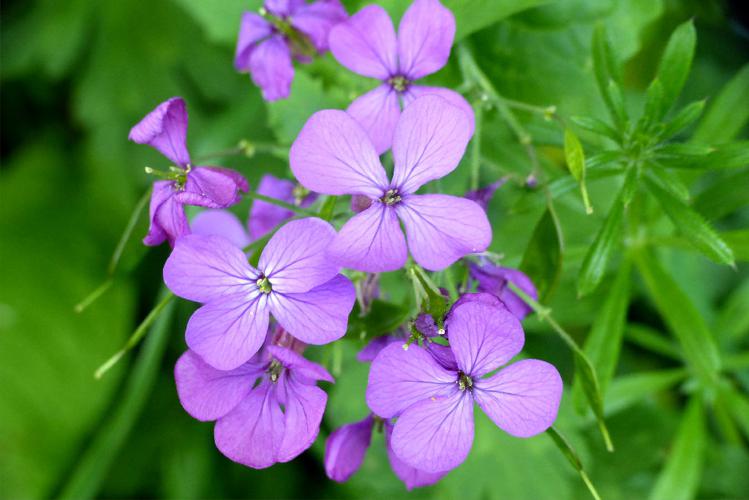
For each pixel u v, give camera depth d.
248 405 0.26
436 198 0.25
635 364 0.36
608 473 0.35
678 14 0.35
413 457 0.25
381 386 0.25
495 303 0.25
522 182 0.29
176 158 0.27
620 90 0.29
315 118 0.25
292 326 0.25
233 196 0.26
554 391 0.25
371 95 0.27
